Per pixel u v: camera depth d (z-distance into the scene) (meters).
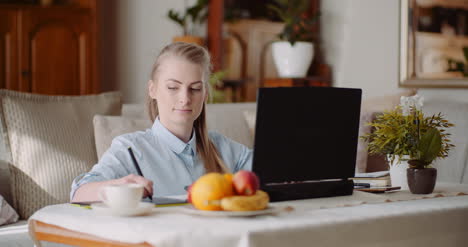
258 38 5.61
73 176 2.58
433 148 1.77
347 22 4.92
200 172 1.93
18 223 2.44
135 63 6.07
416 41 4.20
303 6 5.18
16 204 2.54
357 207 1.49
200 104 1.83
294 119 1.54
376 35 4.57
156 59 1.90
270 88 1.49
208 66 1.92
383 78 4.51
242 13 5.64
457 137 3.29
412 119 1.88
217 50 5.62
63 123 2.66
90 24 5.45
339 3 5.00
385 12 4.50
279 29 5.55
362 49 4.69
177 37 5.55
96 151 2.70
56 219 1.39
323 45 5.18
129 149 1.66
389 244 1.38
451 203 1.58
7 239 2.20
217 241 1.19
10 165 2.54
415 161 1.78
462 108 3.35
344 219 1.32
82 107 2.78
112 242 1.27
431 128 1.80
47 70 5.29
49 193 2.53
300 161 1.57
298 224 1.25
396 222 1.40
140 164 1.83
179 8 6.03
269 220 1.29
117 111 2.91
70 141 2.64
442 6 4.05
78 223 1.34
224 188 1.34
